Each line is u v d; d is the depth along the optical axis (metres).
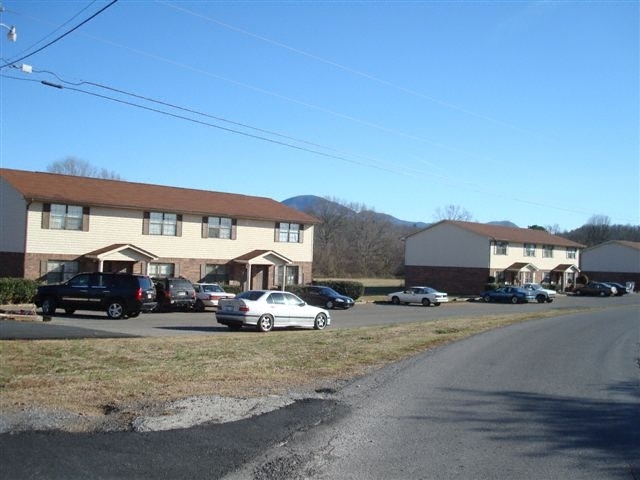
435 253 63.97
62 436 6.55
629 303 53.47
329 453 6.50
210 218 40.72
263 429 7.21
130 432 6.81
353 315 33.69
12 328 17.06
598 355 15.83
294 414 7.98
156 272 38.22
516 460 6.49
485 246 60.75
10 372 10.38
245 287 42.16
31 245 33.03
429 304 45.50
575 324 26.47
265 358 12.70
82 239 34.97
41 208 33.38
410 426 7.75
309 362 12.38
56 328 17.67
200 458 6.11
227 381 9.86
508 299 51.50
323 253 88.88
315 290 39.47
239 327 22.61
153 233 38.06
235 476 5.67
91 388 8.83
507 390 10.39
